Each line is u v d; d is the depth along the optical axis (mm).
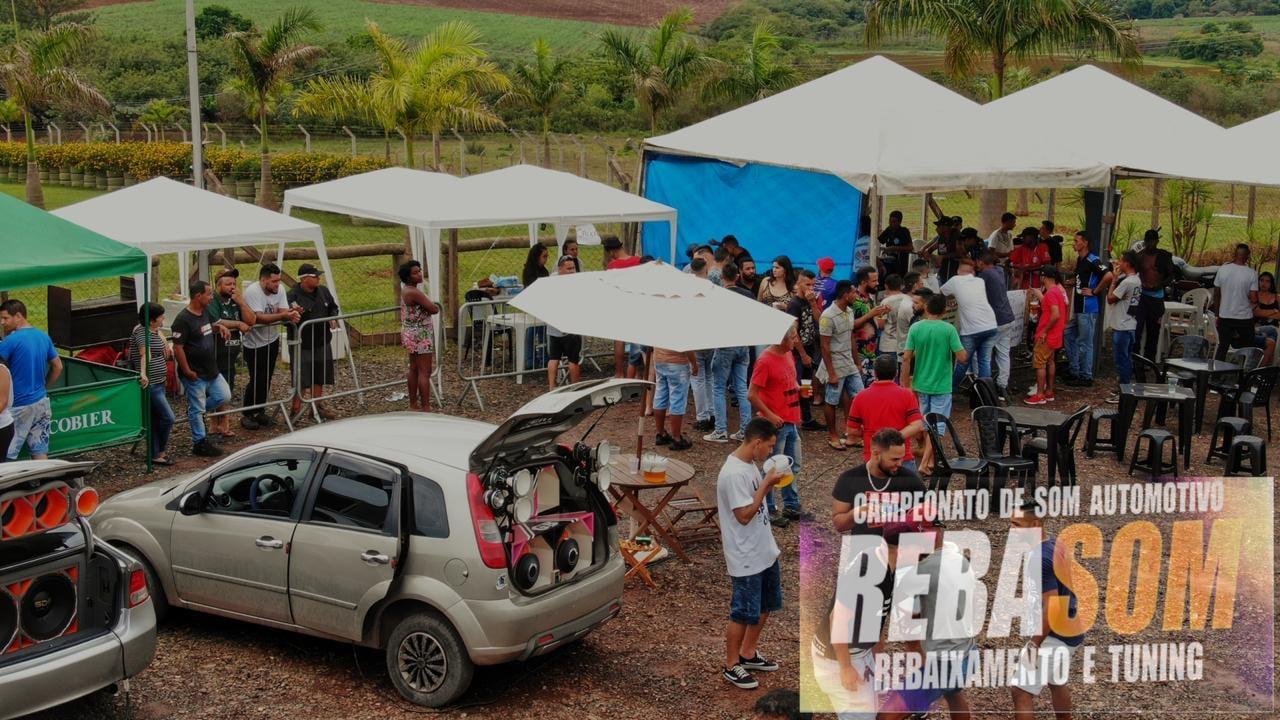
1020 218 36625
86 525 6488
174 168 39469
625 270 9258
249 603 7363
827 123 16094
